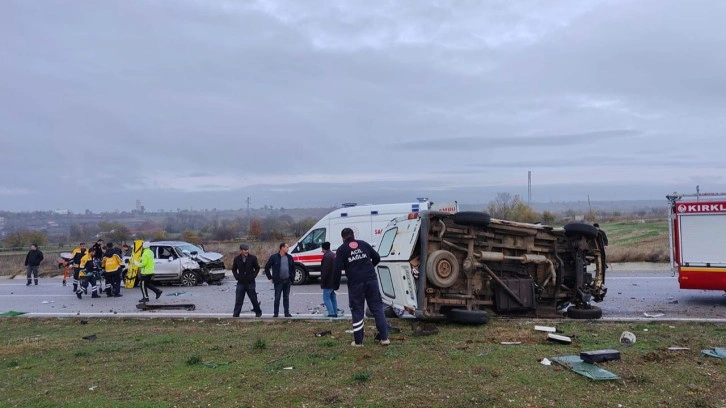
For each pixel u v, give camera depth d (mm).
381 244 12445
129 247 24469
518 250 12016
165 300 18906
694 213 14391
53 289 25406
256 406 6289
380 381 7043
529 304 11711
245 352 9180
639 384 6738
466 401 6188
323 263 13266
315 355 8656
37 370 8656
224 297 19312
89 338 11367
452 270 11008
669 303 14695
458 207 17438
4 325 14148
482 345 8977
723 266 14023
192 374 7809
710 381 6855
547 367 7469
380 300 9531
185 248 24812
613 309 13859
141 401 6621
